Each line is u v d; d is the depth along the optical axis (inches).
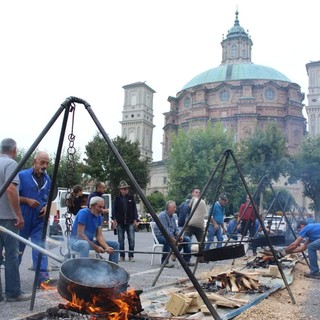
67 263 163.3
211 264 410.6
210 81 3459.6
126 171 158.6
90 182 1712.6
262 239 321.7
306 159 1603.1
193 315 168.9
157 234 404.2
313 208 1708.9
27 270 331.6
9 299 215.5
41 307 201.9
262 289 244.5
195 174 1865.2
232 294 229.0
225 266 374.9
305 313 208.1
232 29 3939.5
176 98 3607.3
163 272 346.6
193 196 428.8
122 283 155.3
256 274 293.9
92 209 275.4
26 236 253.3
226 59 3887.8
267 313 196.1
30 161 1206.3
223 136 1988.2
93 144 1696.6
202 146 1950.1
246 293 233.8
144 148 3624.5
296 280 314.8
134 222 427.2
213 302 197.3
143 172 1779.0
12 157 231.9
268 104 3221.0
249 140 1584.6
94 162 1662.2
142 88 3676.2
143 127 3636.8
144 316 154.4
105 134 165.8
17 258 219.8
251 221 498.0
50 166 1102.4
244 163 1561.3
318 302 237.1
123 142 1755.7
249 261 391.5
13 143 231.8
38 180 260.2
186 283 261.0
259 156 1546.5
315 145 1636.3
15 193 217.0
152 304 195.2
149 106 3789.4
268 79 3307.1
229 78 3415.4
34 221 254.8
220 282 249.4
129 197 430.3
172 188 1952.5
